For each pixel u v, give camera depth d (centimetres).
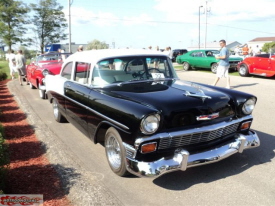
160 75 485
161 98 366
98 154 477
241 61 1573
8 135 547
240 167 414
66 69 562
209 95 389
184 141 354
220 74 1044
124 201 336
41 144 500
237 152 429
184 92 395
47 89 671
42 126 611
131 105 349
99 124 403
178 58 2025
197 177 389
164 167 333
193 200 335
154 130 330
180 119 349
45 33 3200
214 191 353
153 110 330
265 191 350
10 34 3034
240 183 370
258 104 812
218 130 376
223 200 333
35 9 3094
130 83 447
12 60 1589
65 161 428
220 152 369
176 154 345
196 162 349
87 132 459
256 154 458
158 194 350
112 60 453
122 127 351
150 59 483
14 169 399
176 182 378
